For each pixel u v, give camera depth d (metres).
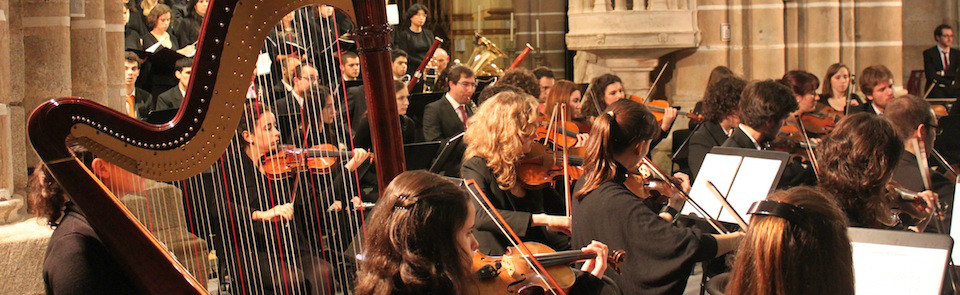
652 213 3.49
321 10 3.76
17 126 4.66
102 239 2.67
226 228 4.13
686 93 10.41
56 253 2.73
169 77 7.44
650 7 10.10
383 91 3.05
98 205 2.65
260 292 4.32
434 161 6.07
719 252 3.51
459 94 7.40
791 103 5.31
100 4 5.07
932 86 10.98
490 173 4.35
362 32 3.03
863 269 2.97
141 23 7.99
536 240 4.32
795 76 7.75
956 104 8.76
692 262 3.43
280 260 4.41
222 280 5.21
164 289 2.71
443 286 2.18
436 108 7.41
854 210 3.71
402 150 3.09
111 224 2.66
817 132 7.78
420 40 11.04
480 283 3.10
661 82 10.69
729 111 6.47
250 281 4.31
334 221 4.96
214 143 2.77
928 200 4.19
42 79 4.73
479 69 10.44
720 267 5.21
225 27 2.73
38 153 2.59
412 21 11.03
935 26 12.80
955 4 12.71
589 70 10.42
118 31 5.35
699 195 4.62
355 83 7.42
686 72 10.39
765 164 4.50
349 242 4.82
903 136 4.96
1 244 4.06
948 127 7.56
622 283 3.50
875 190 3.71
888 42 10.93
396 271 2.19
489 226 4.05
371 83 3.05
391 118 3.07
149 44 7.86
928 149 5.06
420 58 11.02
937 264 2.88
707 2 10.27
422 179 2.29
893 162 3.66
